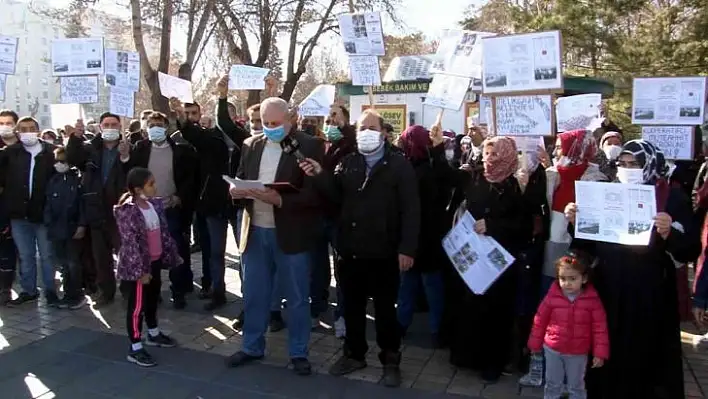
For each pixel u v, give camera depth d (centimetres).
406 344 520
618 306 365
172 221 602
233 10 1598
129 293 471
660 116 594
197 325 560
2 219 607
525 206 431
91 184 607
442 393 425
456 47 571
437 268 496
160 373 455
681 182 610
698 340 532
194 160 618
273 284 513
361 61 636
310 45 1848
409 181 428
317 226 468
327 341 526
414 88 1442
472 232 436
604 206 356
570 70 1719
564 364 380
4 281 612
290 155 450
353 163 440
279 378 449
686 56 1430
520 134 464
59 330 543
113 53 695
